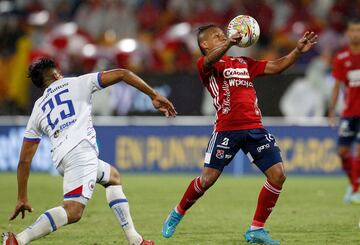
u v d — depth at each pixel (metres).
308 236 28.00
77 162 22.12
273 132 55.09
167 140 56.56
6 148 59.41
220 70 25.91
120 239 27.38
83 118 22.50
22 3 76.25
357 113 41.12
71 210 21.91
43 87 23.59
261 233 26.11
